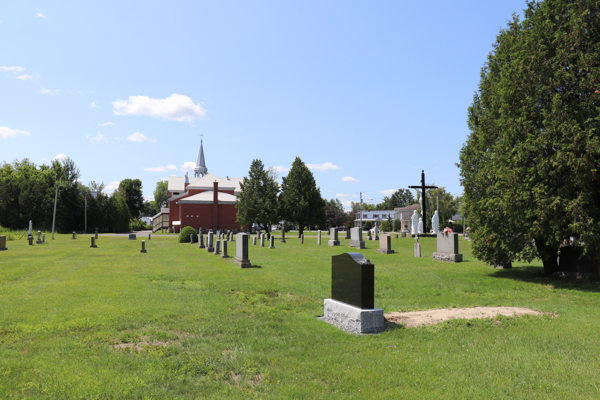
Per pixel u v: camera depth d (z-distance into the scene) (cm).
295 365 595
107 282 1361
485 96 1700
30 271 1658
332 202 11275
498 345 680
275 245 3356
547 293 1257
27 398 462
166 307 973
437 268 1836
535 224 1294
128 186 11925
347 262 834
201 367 579
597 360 601
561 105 1291
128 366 575
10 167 7262
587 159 1199
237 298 1125
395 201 14675
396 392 493
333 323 861
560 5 1354
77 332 746
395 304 1100
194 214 7031
